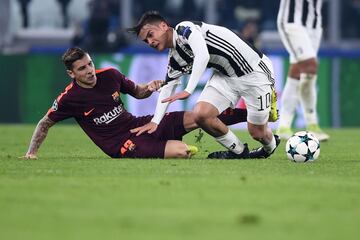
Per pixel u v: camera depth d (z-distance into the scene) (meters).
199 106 31.88
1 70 64.38
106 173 28.00
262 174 27.88
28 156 32.84
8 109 64.38
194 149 32.84
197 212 21.06
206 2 78.44
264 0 78.88
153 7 78.81
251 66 32.19
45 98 64.25
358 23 79.06
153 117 32.12
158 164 30.45
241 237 18.22
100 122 32.59
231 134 32.53
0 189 24.59
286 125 46.97
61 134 51.06
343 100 64.25
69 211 21.22
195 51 30.61
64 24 80.62
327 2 78.69
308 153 31.97
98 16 70.12
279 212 21.16
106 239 18.09
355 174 28.45
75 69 31.62
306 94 46.44
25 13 80.06
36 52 69.25
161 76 63.81
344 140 47.66
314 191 24.36
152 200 22.72
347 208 21.78
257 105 32.53
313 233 18.73
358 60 64.12
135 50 68.19
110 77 32.38
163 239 18.03
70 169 29.16
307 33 45.84
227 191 24.17
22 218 20.42
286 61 62.97
